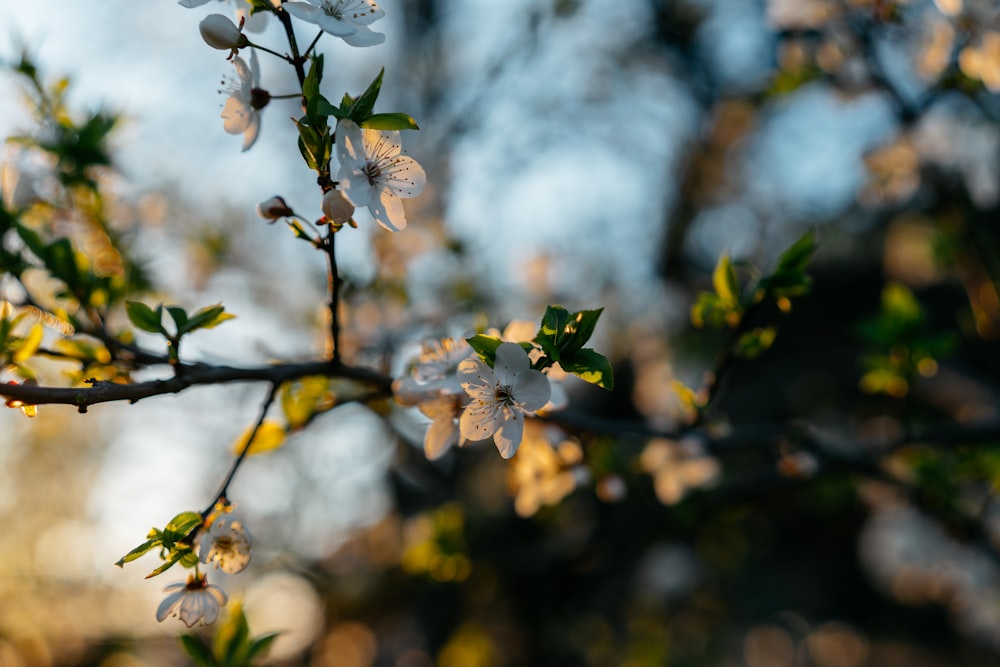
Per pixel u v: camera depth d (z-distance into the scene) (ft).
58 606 24.12
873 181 12.25
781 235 26.21
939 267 15.55
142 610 23.41
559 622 18.78
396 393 6.07
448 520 11.11
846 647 31.50
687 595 19.95
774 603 29.55
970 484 13.21
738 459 15.16
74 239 8.59
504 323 9.47
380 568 18.63
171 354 5.44
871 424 15.55
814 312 27.91
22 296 7.01
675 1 24.34
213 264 12.11
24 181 8.05
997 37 8.84
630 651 18.83
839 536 28.78
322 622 20.77
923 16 9.77
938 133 11.62
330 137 4.94
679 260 24.91
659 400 20.61
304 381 7.13
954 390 16.10
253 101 5.50
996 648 17.51
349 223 5.05
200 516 5.37
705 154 23.12
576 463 8.43
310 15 5.01
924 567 17.79
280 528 19.20
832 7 10.17
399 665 22.81
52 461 23.21
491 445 17.65
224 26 5.02
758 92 20.53
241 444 7.12
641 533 14.62
